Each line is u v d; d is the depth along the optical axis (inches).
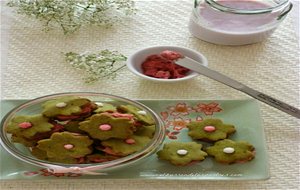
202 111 24.5
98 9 30.6
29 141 22.0
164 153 21.9
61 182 21.4
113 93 25.9
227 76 26.7
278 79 27.1
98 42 29.1
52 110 22.8
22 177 21.1
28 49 28.5
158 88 26.3
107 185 21.4
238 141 22.7
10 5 30.7
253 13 28.5
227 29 28.7
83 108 23.0
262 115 24.9
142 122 22.5
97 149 21.6
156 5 31.7
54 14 30.1
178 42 29.3
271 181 21.9
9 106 24.3
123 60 27.6
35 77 26.8
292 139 23.8
